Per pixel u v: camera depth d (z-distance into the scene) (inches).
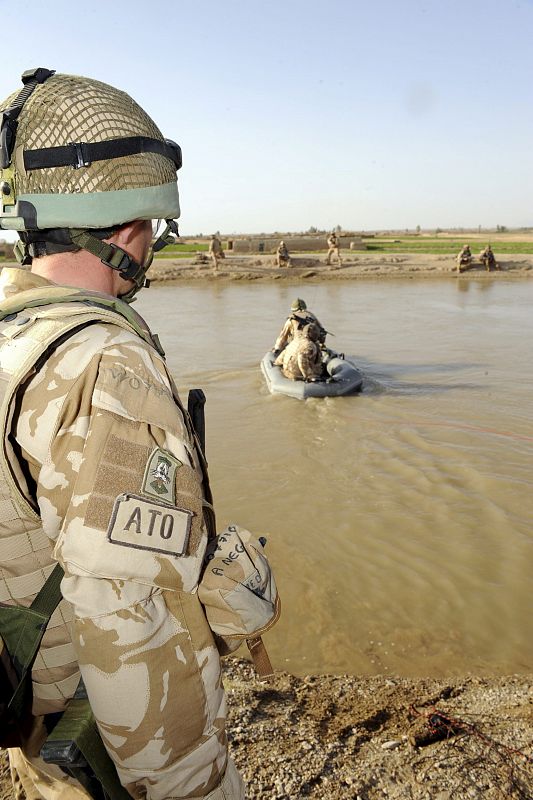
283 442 352.2
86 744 45.0
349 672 162.1
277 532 242.7
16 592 46.0
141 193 48.0
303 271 1358.3
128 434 41.1
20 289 47.1
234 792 46.9
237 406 431.5
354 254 1712.6
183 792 43.1
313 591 202.2
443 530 243.0
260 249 1851.6
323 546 231.3
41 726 52.2
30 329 43.4
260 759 106.7
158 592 42.1
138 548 39.9
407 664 166.9
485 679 157.9
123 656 39.7
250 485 290.2
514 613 190.7
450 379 494.9
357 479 295.4
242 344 670.5
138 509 40.3
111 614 39.6
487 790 100.3
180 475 42.9
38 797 60.9
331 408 418.6
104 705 40.3
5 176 46.7
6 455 41.6
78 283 49.5
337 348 631.8
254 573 47.4
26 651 46.5
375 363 558.6
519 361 554.3
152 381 44.0
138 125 48.9
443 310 877.2
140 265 52.4
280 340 516.4
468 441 346.9
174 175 52.2
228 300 1039.6
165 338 714.2
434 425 378.3
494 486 283.4
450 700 140.6
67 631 47.8
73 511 39.4
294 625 184.9
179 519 42.1
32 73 48.5
